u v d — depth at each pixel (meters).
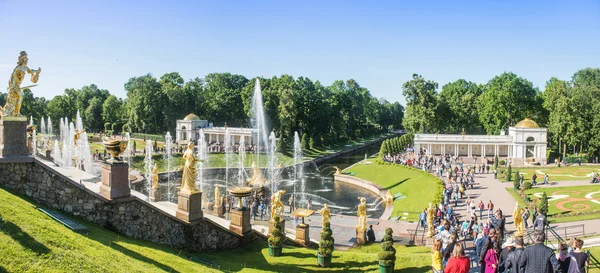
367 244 33.88
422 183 63.69
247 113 131.25
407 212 50.53
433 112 108.50
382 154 97.69
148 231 21.70
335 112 147.75
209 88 154.88
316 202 61.78
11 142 19.84
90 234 17.78
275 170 89.12
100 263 14.14
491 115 115.94
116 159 20.98
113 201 20.45
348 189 72.69
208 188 69.94
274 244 24.53
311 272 22.23
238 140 119.44
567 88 107.75
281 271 21.97
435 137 101.12
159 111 131.00
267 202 52.41
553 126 91.69
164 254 19.38
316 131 135.88
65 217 18.86
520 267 13.09
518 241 14.71
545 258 12.55
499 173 73.25
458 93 140.38
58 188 20.08
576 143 89.56
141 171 76.00
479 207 45.22
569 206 46.47
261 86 136.25
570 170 74.12
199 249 23.70
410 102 114.44
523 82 122.62
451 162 86.88
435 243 19.02
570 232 35.53
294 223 40.09
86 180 23.44
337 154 120.19
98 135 130.75
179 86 145.62
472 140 98.44
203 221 23.89
